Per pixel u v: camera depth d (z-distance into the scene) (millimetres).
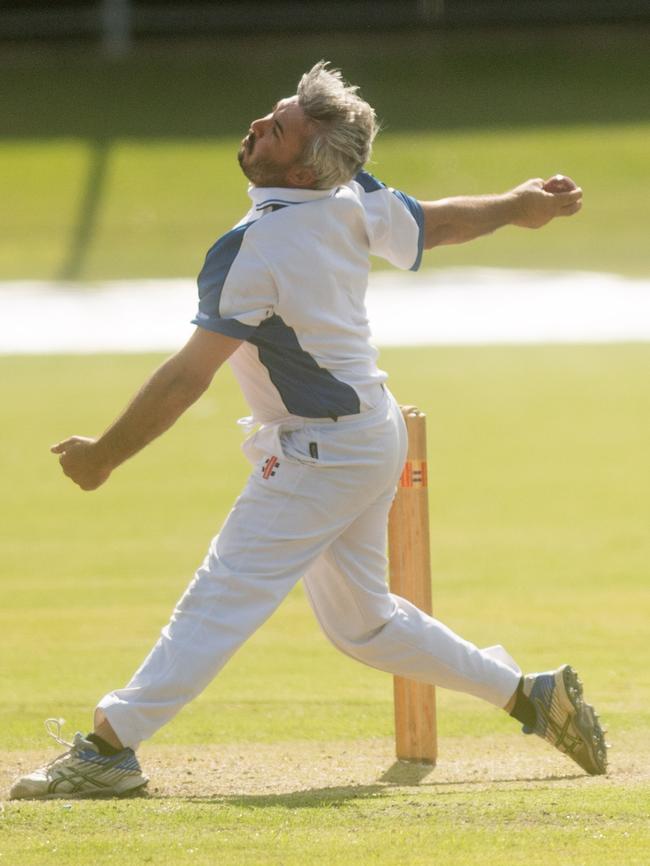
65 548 32906
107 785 15477
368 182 15922
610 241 93062
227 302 14648
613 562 30625
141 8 154750
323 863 12352
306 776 17156
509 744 19047
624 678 22141
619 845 12766
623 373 56688
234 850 12758
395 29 151000
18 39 151750
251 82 141500
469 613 26578
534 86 135125
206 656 15219
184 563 31375
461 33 150750
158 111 133625
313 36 151500
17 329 71312
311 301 14797
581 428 46875
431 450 44188
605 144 117062
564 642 24391
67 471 15094
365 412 15273
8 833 13398
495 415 49406
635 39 146625
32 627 26094
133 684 15453
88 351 64688
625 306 73875
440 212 16578
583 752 16875
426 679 16688
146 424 14773
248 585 15289
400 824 13570
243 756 18297
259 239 14672
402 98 134125
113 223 103562
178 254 95250
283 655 24234
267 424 15531
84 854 12703
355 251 15273
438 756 18391
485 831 13273
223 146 122062
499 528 34219
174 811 14133
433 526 34656
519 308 74312
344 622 16438
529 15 149875
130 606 27688
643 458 42312
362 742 19078
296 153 14836
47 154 121125
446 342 65312
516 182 110812
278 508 15297
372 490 15508
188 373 14727
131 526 35156
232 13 151750
